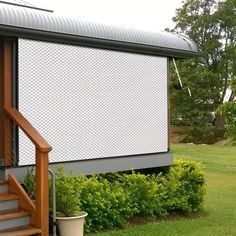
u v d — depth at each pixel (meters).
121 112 7.80
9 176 6.30
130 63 7.94
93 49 7.41
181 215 8.30
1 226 5.73
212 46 33.12
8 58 6.47
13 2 7.33
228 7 33.44
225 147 26.34
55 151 6.92
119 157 7.73
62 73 7.01
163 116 8.47
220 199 10.45
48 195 5.91
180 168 8.53
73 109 7.15
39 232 5.76
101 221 6.91
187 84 31.53
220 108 11.55
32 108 6.66
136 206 7.55
